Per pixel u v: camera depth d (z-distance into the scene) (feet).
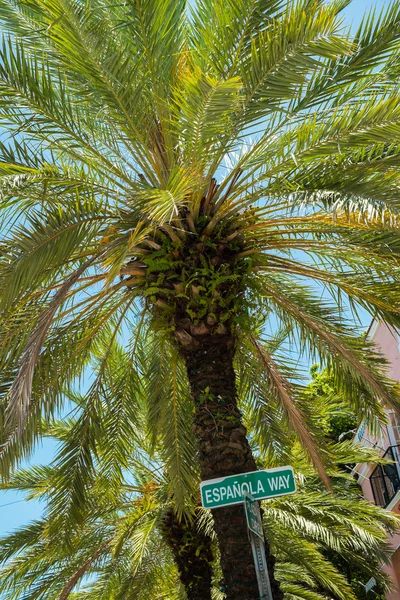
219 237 27.63
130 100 24.77
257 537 17.16
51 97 25.95
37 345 22.09
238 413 26.35
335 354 33.12
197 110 22.41
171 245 27.02
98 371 36.47
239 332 28.71
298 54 22.89
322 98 26.40
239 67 24.72
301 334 33.83
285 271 31.09
